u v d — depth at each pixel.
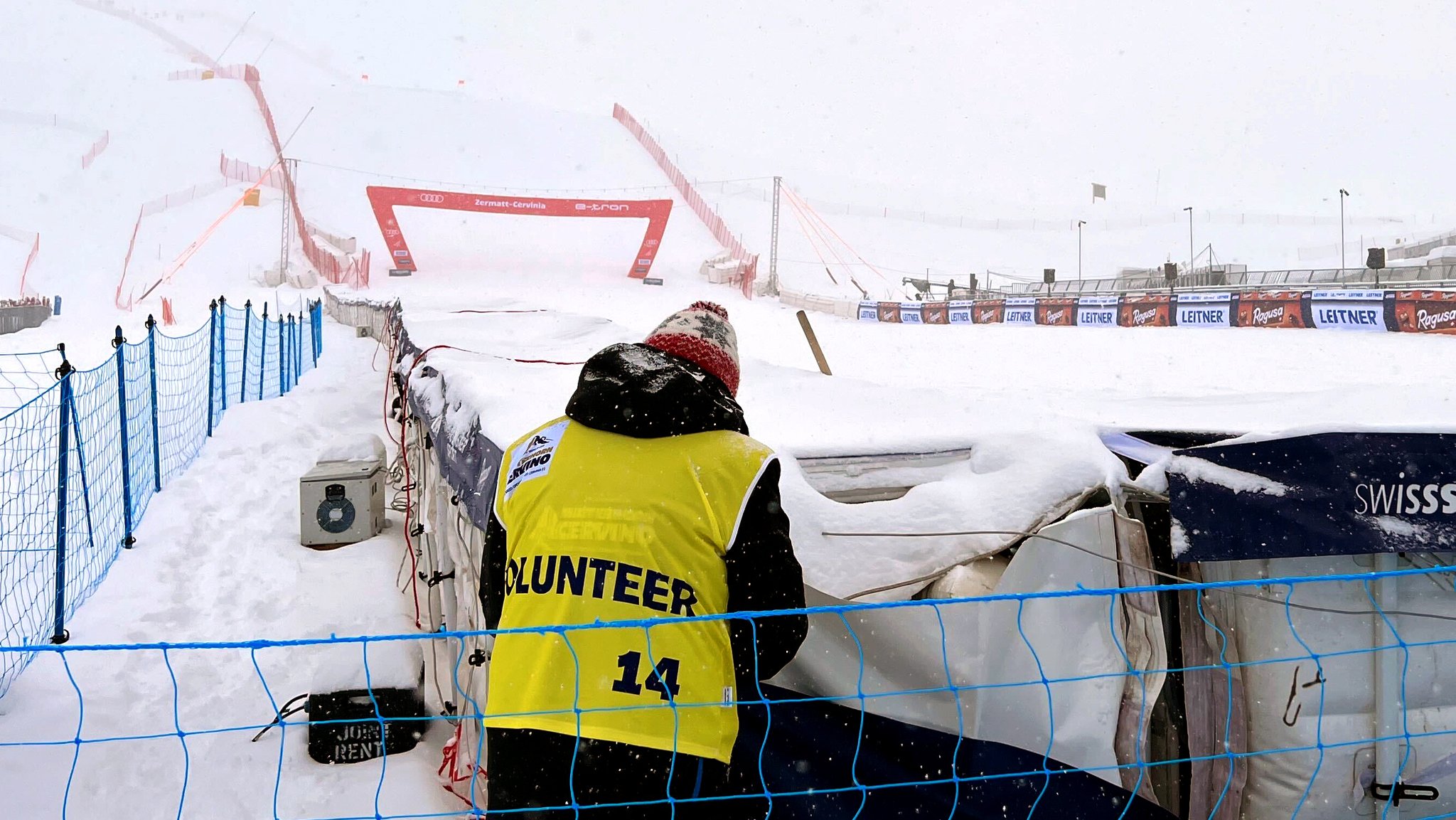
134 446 7.29
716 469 1.57
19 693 4.03
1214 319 19.02
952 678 1.97
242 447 8.73
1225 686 2.13
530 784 1.46
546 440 1.70
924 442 2.36
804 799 1.99
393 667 3.57
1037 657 1.98
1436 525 2.03
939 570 2.01
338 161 65.38
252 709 3.94
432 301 19.92
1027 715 1.97
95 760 3.46
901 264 60.09
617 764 1.46
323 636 4.62
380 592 5.29
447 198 42.50
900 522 2.11
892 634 2.01
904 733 1.99
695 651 1.51
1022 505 2.07
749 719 2.03
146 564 5.71
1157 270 33.88
